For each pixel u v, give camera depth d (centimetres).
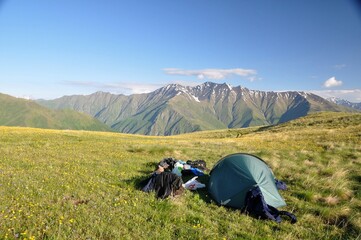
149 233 816
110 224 849
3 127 6016
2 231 746
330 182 1409
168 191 1182
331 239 882
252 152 2452
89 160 1911
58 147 2588
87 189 1166
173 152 2438
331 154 2353
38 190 1102
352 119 6212
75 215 884
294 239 868
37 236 741
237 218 1016
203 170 1722
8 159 1788
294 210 1117
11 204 939
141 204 1035
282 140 3891
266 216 1023
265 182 1181
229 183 1198
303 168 1756
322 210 1078
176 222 912
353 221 988
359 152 2359
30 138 3756
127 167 1722
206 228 888
